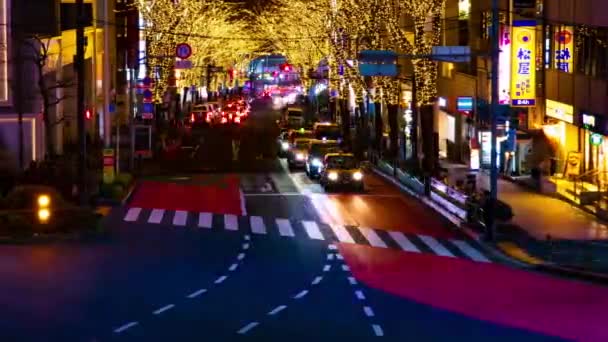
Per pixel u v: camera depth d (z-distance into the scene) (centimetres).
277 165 7069
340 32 8325
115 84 8519
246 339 2114
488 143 6256
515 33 5509
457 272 3241
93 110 7019
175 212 4756
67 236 3809
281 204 5103
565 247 3525
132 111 6588
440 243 3956
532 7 5591
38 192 4091
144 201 5106
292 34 11394
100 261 3334
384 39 7656
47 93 5675
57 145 6756
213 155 7700
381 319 2384
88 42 7269
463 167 6819
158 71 8525
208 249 3706
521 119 5888
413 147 6469
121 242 3812
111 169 5097
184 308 2511
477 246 3878
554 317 2428
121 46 9275
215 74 13750
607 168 5059
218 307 2533
